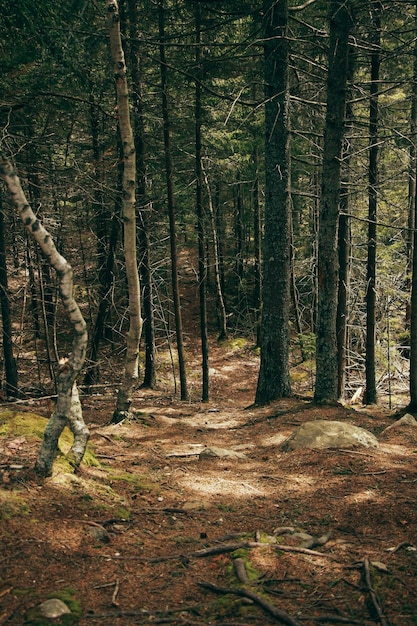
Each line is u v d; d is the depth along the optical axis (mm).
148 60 14258
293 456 7176
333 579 3973
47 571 3926
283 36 10461
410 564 4133
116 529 4688
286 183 11562
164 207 19625
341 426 7680
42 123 12570
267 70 11289
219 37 14211
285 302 12016
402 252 20625
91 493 5215
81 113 14977
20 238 15984
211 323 28203
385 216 18406
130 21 13031
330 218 10562
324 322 10914
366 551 4391
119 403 10031
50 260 4539
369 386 13742
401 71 13219
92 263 21031
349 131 13328
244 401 18922
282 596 3760
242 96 17047
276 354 12133
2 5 9102
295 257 23453
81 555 4203
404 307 20203
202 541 4637
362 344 19531
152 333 17891
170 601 3697
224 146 18766
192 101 15883
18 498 4656
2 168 4246
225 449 7820
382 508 5238
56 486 5082
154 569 4121
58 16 9633
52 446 5125
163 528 4902
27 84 10430
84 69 10781
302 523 5086
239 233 28562
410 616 3488
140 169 15180
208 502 5656
